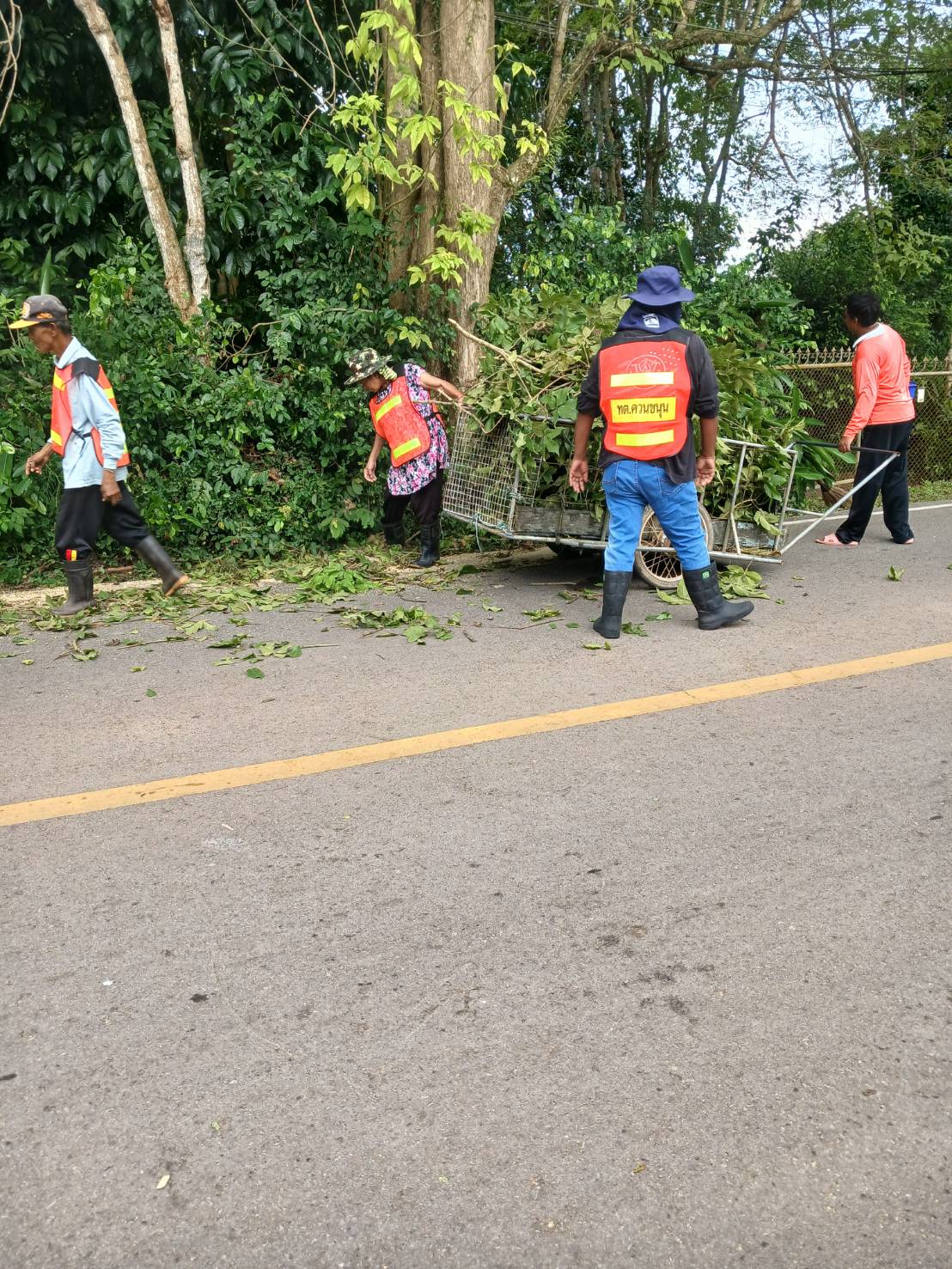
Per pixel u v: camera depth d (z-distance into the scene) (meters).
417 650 5.66
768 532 7.26
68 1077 2.40
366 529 8.61
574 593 6.93
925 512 10.33
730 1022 2.54
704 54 14.26
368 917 3.03
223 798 3.84
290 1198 2.06
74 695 5.04
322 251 8.82
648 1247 1.95
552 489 6.81
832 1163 2.12
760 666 5.27
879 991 2.66
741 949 2.84
